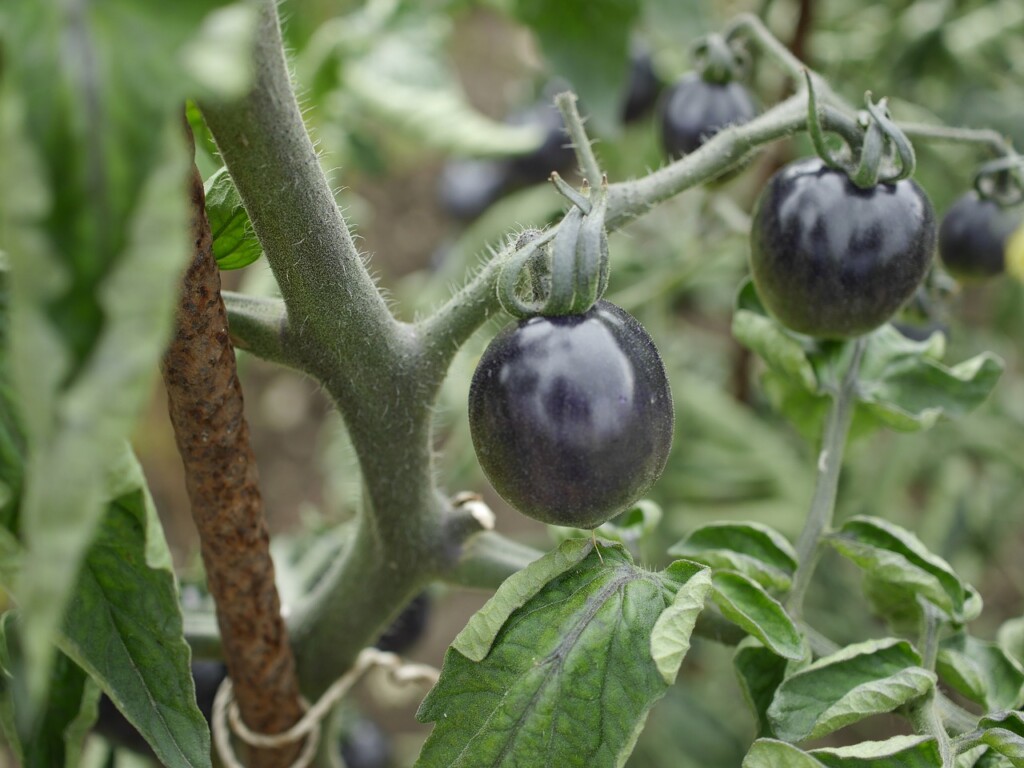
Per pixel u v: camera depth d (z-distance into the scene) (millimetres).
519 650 243
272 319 256
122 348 160
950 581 270
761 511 578
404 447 267
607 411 225
